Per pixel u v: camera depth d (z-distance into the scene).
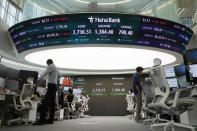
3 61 8.72
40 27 6.16
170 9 8.45
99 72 10.98
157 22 6.11
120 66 9.82
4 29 7.20
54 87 3.85
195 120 3.29
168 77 4.09
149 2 10.16
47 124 3.90
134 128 3.04
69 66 9.84
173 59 7.86
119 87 12.41
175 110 2.40
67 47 6.07
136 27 5.91
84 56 8.07
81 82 12.80
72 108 7.09
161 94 2.39
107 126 3.46
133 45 5.96
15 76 3.81
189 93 2.62
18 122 3.88
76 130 2.71
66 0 11.04
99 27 5.83
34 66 9.66
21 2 8.98
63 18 5.94
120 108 12.12
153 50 6.30
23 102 3.67
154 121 3.97
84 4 11.42
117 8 11.10
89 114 12.23
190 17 8.82
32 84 3.68
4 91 3.12
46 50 6.75
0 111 3.64
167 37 6.26
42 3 9.48
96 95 12.51
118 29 5.84
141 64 9.34
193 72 2.74
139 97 4.27
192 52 2.82
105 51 7.23
